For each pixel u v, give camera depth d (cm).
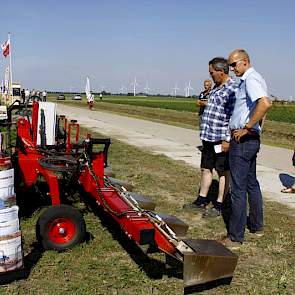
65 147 643
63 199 667
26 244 495
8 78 3366
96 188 517
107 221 588
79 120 2795
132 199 509
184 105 6600
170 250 403
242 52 502
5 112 650
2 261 393
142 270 444
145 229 393
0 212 384
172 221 462
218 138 621
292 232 591
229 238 534
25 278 414
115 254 482
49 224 470
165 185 848
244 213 524
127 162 1105
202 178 676
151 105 6494
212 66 618
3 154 427
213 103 620
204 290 413
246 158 512
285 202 761
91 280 418
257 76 493
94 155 543
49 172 518
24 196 646
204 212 643
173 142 1630
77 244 486
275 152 1430
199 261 378
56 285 405
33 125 629
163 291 404
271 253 514
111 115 3525
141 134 1933
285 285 428
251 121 492
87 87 4516
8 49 3041
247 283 432
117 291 400
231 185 526
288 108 5859
